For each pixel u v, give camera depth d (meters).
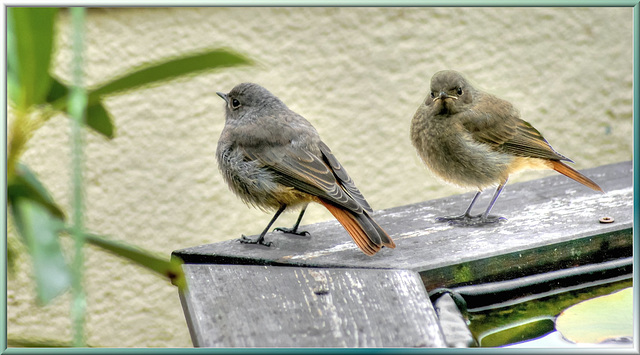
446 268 7.37
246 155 9.06
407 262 7.41
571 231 8.10
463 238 8.19
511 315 7.32
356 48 13.89
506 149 10.01
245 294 6.75
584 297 7.68
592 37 15.20
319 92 13.77
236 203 13.34
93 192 12.77
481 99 10.13
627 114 15.45
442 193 14.20
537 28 14.91
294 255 7.85
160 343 13.02
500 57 14.72
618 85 15.38
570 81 15.17
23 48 4.53
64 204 12.42
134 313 12.92
